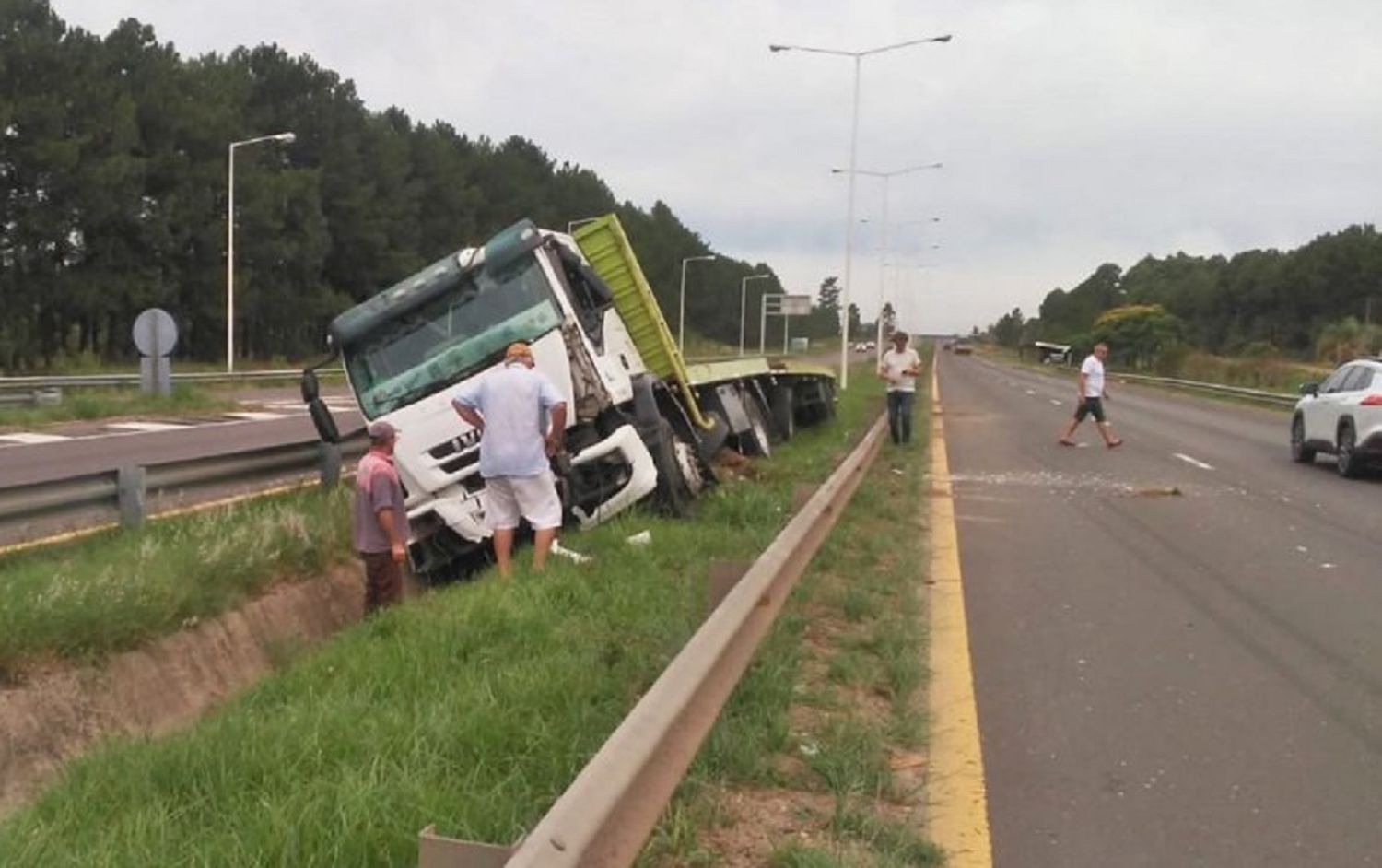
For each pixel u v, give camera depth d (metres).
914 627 7.89
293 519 10.16
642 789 3.89
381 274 70.75
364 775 4.61
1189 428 28.38
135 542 9.19
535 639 6.70
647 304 13.97
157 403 28.56
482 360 10.77
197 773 4.88
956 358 139.00
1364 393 17.36
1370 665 7.27
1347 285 92.62
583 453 10.88
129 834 4.31
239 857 4.05
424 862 3.24
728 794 4.98
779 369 20.94
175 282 57.28
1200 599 9.10
